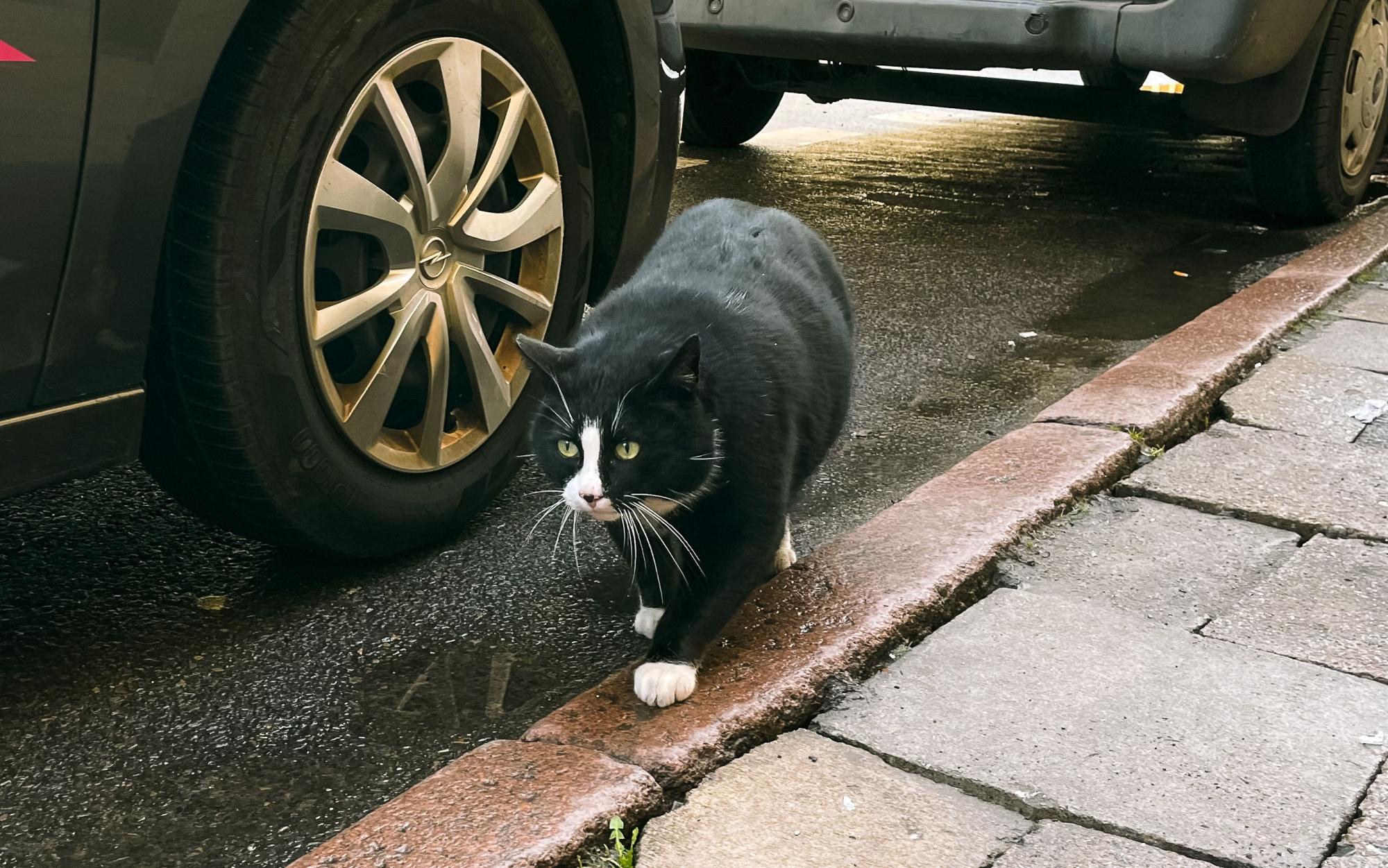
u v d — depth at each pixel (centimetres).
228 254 186
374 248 203
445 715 186
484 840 162
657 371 185
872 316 298
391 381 203
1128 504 220
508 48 209
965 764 173
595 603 207
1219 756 173
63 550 212
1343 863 161
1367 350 267
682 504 189
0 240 171
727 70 436
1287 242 352
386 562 214
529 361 193
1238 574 203
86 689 188
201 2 179
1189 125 344
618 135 230
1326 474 225
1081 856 162
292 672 192
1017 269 328
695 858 162
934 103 382
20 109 169
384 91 197
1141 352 262
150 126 178
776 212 225
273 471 194
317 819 173
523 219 214
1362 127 355
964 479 221
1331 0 322
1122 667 186
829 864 162
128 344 183
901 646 191
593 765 170
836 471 237
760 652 186
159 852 169
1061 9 310
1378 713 179
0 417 175
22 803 174
